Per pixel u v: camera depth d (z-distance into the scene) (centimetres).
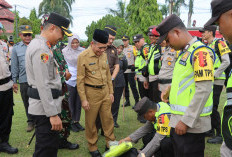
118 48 446
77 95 427
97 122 351
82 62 307
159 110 247
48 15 245
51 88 220
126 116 515
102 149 353
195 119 179
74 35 417
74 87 421
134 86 597
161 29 195
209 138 377
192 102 179
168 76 368
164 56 379
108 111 328
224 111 149
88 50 312
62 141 350
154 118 249
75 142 378
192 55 183
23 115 519
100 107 325
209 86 175
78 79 311
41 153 226
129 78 596
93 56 309
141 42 543
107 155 189
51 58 217
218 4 135
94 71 311
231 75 147
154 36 420
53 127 217
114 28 386
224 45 351
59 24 219
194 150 192
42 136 223
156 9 1747
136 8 1755
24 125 452
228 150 150
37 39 215
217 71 348
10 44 876
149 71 430
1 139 341
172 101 197
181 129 185
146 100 249
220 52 352
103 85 318
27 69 218
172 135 203
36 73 207
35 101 218
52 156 230
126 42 658
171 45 198
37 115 220
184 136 191
